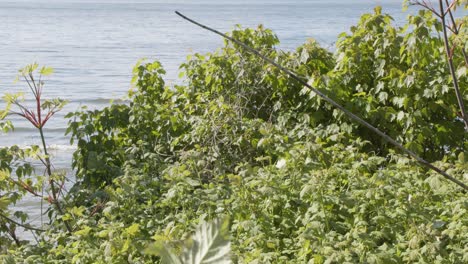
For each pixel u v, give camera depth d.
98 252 6.05
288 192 6.63
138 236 6.41
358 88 9.34
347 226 6.31
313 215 6.20
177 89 11.02
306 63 10.07
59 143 24.64
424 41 8.69
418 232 5.54
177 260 0.52
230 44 10.57
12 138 25.58
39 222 12.12
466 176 6.56
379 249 5.65
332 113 9.65
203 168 8.69
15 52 70.19
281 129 8.54
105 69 53.41
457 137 9.06
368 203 6.27
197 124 9.30
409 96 8.88
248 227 6.03
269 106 10.14
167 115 9.73
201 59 10.90
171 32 116.19
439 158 9.33
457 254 5.47
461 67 7.73
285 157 7.38
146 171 8.70
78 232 6.38
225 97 10.20
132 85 10.93
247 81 10.09
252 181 6.66
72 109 32.88
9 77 46.66
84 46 78.88
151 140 9.81
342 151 7.82
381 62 9.22
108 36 102.31
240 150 8.94
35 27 132.25
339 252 5.35
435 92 8.58
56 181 8.03
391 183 6.51
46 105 7.61
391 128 9.09
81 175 9.16
